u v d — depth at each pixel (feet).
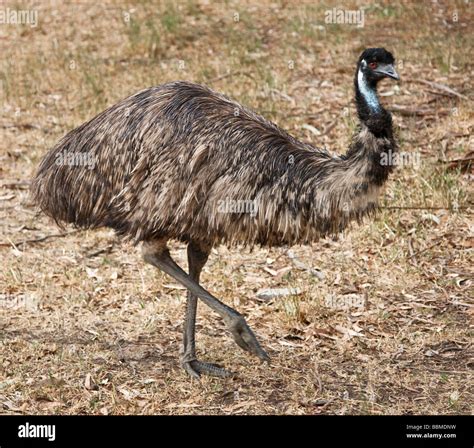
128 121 22.07
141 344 24.89
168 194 21.47
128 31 48.39
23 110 41.37
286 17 49.06
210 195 21.42
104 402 22.13
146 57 45.98
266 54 45.09
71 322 26.09
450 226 30.66
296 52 44.78
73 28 49.55
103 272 29.22
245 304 27.07
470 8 47.93
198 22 49.24
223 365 23.77
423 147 35.32
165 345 24.85
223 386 22.80
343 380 23.00
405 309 26.40
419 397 22.21
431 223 30.94
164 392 22.45
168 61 45.32
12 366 23.61
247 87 41.52
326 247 30.25
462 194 32.12
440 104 38.58
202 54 45.75
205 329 25.76
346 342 24.81
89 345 24.75
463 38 44.29
